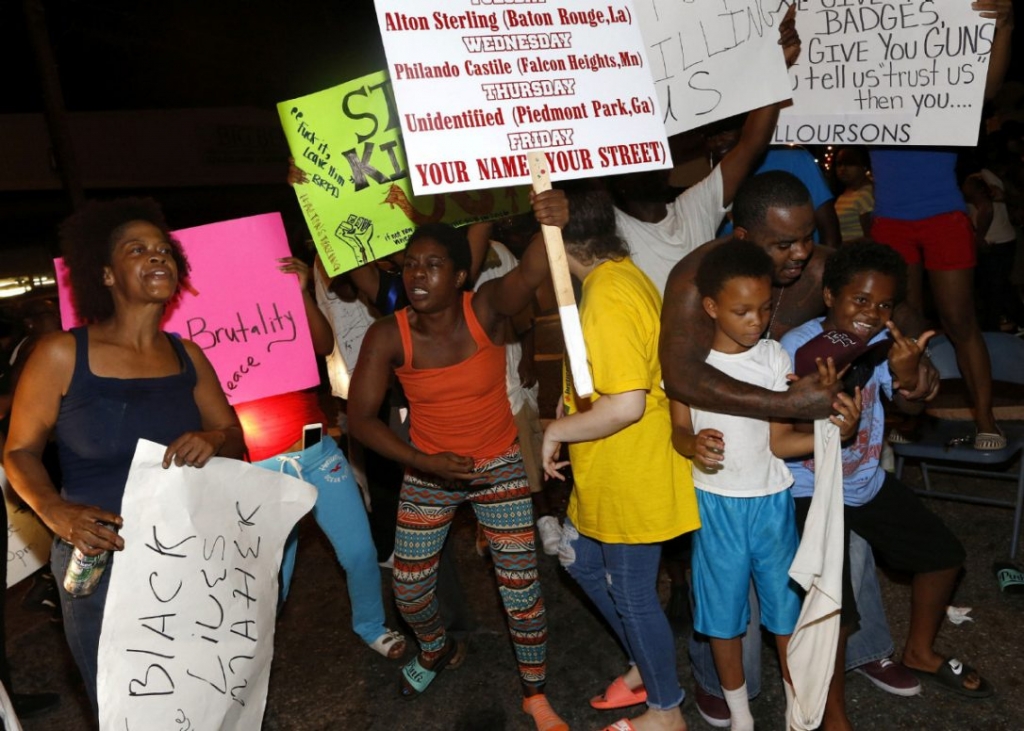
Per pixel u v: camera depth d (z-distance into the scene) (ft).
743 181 12.01
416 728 12.16
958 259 14.89
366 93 12.74
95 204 8.82
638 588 10.43
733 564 9.91
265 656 9.58
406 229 13.12
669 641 10.69
